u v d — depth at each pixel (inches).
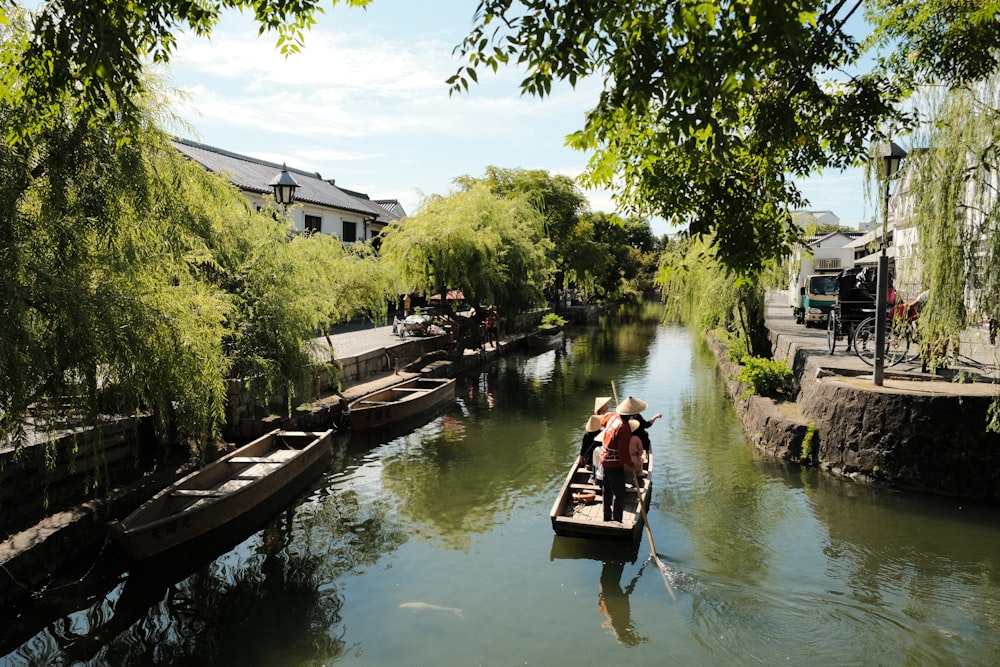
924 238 332.2
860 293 624.1
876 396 378.6
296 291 458.0
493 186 1418.6
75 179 231.5
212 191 370.3
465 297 856.9
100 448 262.5
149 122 277.4
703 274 633.6
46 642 237.8
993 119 298.8
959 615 245.3
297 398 523.8
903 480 368.2
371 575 289.1
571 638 236.2
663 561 293.4
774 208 190.2
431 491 397.4
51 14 158.9
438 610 258.2
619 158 189.2
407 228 802.8
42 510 286.5
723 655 223.6
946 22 229.0
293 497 388.8
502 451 486.9
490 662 223.0
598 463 333.1
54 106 197.6
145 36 173.3
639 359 1007.0
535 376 842.8
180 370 272.5
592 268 1578.5
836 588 266.1
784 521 334.3
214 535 311.7
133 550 271.1
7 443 240.4
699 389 741.3
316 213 1138.0
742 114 190.2
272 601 268.8
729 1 125.9
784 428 434.9
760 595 262.4
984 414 349.1
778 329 842.2
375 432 534.9
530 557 303.0
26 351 201.6
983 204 310.7
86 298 221.8
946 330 332.5
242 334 420.8
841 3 166.7
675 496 376.2
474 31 139.2
